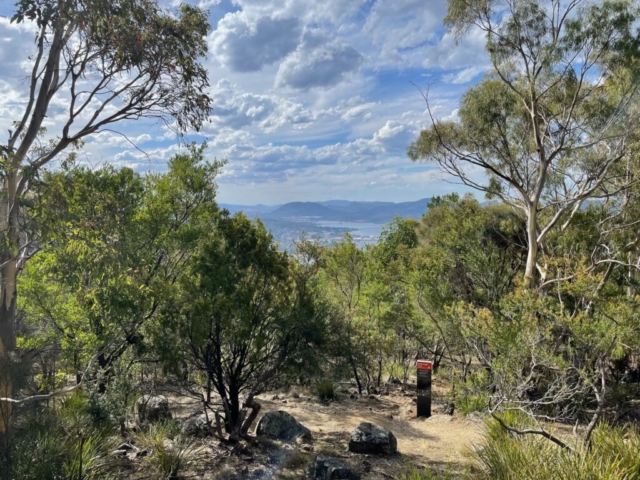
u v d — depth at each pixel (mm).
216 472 6410
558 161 15039
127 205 7156
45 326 8062
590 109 13211
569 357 7004
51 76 6211
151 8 6461
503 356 6980
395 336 13594
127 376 7688
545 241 15812
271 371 8281
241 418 8422
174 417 8617
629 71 12086
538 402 6418
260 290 8453
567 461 4621
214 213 9602
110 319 6266
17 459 4977
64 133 6523
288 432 8484
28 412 5969
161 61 6797
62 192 5449
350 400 12492
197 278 7832
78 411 6594
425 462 7156
